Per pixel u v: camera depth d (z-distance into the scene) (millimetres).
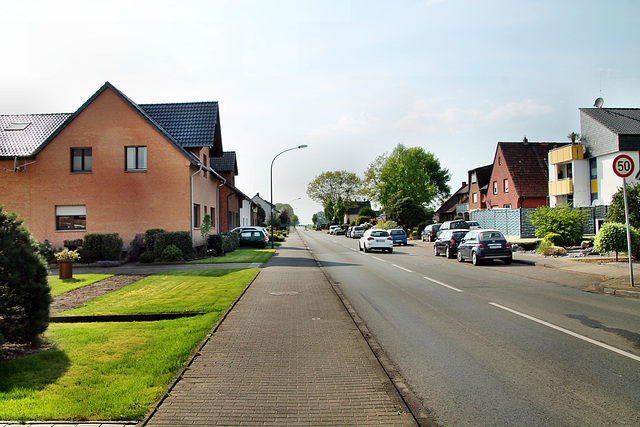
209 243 24609
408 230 54875
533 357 6004
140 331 7285
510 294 11422
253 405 4355
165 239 21219
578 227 24422
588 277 14477
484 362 5832
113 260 21125
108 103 23219
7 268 5988
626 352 6152
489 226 38688
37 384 4855
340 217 110375
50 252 21641
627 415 4160
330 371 5355
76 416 4078
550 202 40688
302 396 4582
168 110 27250
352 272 17531
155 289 12391
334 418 4070
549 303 10055
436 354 6223
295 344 6531
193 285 12938
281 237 59438
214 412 4188
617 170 11891
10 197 23031
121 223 23125
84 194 23078
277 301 10164
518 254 23234
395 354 6246
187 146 25422
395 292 12070
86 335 6996
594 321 8148
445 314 8977
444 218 77000
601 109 36719
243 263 20469
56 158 23141
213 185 29703
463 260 21547
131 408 4238
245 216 51375
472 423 4039
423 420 4109
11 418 4023
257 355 5988
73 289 12875
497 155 50344
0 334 5605
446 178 83000
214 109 27188
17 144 23781
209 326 7586
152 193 23141
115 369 5348
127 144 23141
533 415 4191
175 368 5406
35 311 6258
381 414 4156
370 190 76188
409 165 73000
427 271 17391
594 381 5055
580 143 36812
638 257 17547
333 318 8312
